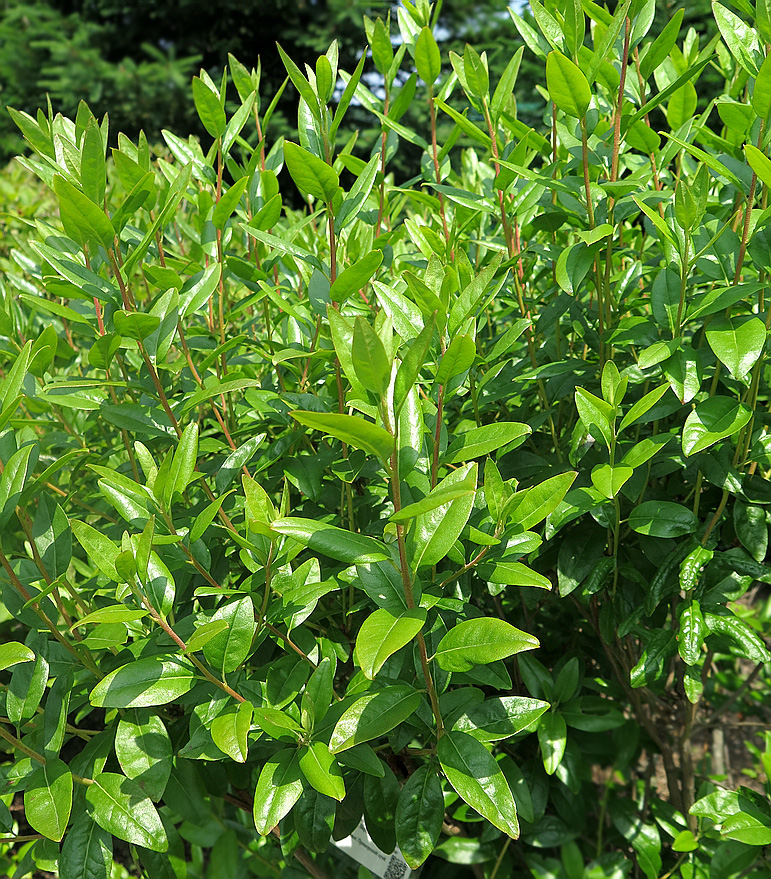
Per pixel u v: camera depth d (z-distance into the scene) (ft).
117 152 4.86
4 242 10.97
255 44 57.06
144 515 4.86
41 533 5.13
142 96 51.16
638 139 5.98
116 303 5.45
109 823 4.44
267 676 4.91
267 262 6.55
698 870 6.12
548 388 6.45
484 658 4.00
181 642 4.32
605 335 5.85
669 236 5.11
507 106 6.82
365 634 3.72
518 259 5.85
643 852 6.18
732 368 4.68
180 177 5.22
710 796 5.50
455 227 7.06
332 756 4.30
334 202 5.31
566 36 5.36
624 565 5.72
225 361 6.42
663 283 5.50
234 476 5.46
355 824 5.33
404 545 3.77
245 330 7.98
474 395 5.71
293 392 6.38
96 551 4.56
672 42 5.43
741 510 5.41
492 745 5.98
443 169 7.88
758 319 4.91
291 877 6.31
